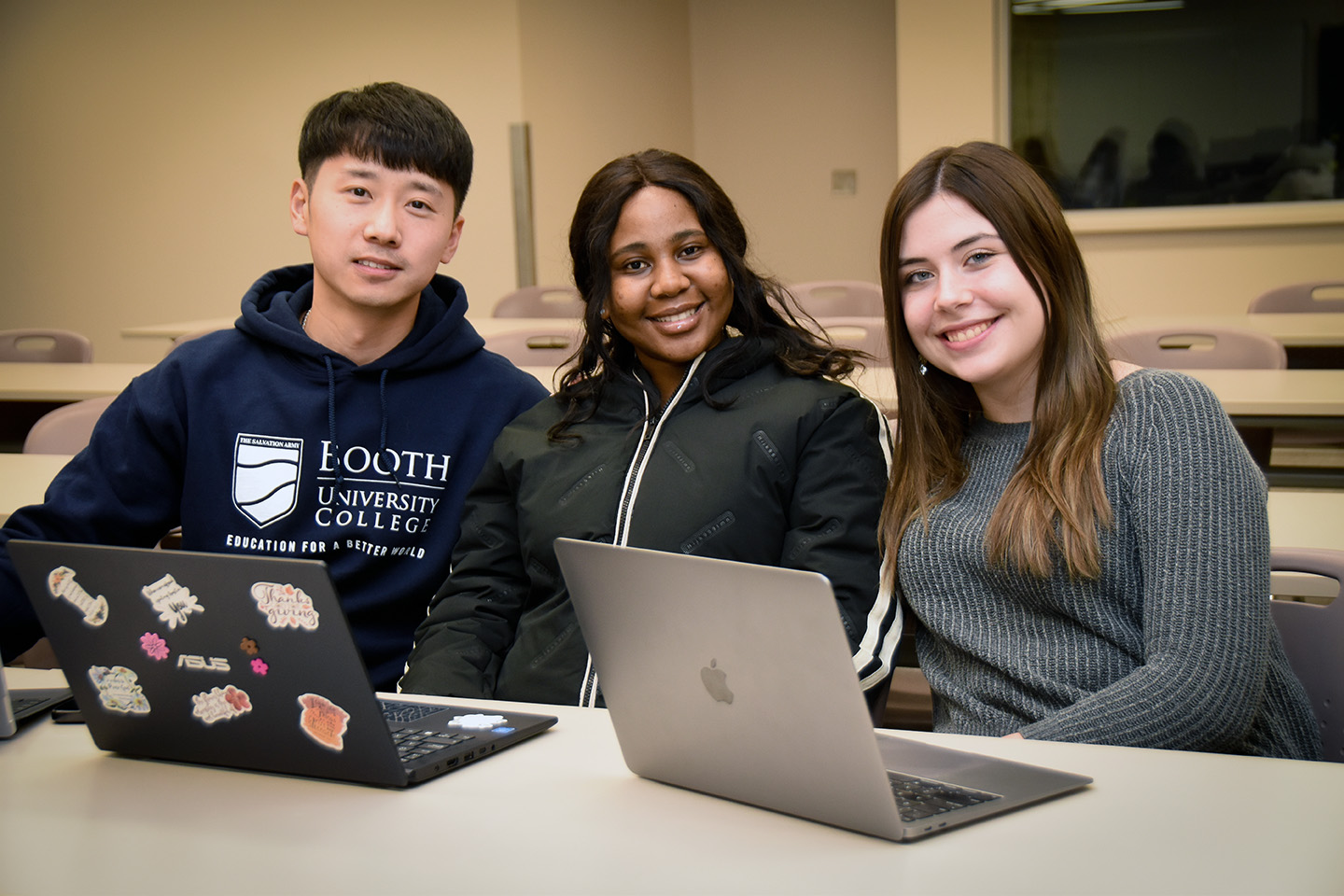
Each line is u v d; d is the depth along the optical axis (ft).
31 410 12.55
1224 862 2.64
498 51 19.65
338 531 5.63
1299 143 19.54
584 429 5.42
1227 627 3.84
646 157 5.40
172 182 21.80
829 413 5.13
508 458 5.49
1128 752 3.35
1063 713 3.94
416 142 5.44
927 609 4.52
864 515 4.95
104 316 22.65
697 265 5.29
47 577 3.41
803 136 24.47
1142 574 4.10
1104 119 20.39
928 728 5.79
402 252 5.49
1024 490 4.25
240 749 3.38
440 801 3.15
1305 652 4.43
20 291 23.06
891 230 4.58
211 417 5.62
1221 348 10.02
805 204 24.66
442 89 20.12
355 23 20.45
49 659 6.90
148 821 3.07
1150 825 2.85
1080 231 20.66
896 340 4.70
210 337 5.83
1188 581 3.91
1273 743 4.10
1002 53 20.53
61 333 13.24
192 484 5.63
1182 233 20.27
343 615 3.03
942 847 2.77
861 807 2.82
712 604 2.88
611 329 5.66
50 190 22.52
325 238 5.50
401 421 5.74
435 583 5.75
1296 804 2.94
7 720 3.75
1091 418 4.24
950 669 4.57
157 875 2.75
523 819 3.02
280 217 21.31
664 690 3.11
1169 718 3.81
